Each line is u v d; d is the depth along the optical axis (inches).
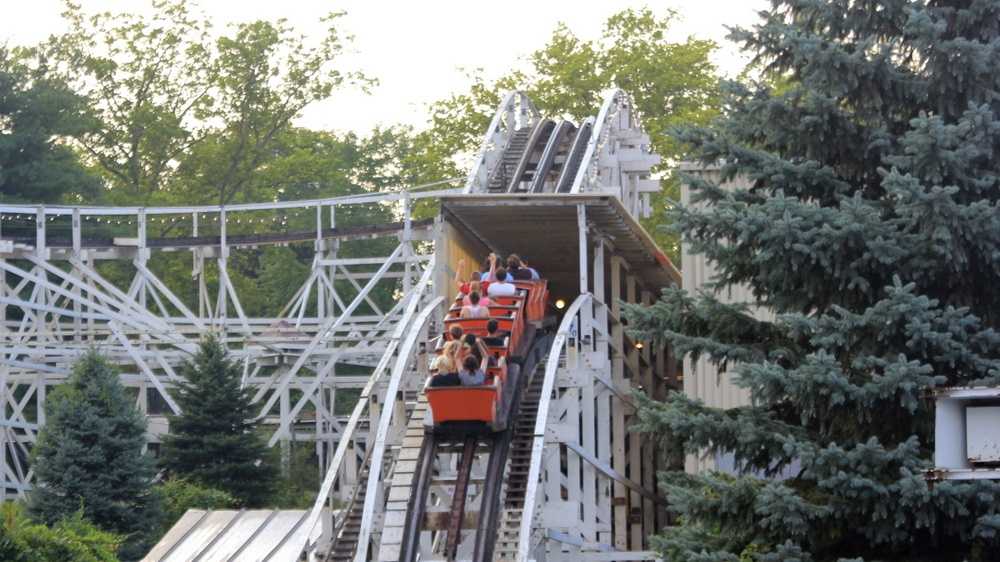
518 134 2576.3
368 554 1595.7
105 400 2170.3
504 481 1637.6
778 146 1309.1
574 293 2551.7
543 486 1697.8
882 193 1302.9
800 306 1275.8
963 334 1159.6
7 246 2679.6
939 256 1180.5
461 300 1825.8
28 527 1686.8
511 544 1546.5
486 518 1531.7
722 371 1299.2
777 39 1295.5
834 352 1220.5
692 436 1238.3
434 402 1590.8
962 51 1206.3
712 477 1245.1
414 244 4180.6
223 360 2493.8
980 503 1119.6
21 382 2910.9
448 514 1563.7
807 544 1229.7
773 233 1187.3
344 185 4343.0
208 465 2417.6
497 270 1849.2
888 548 1218.0
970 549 1191.6
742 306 1302.9
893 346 1191.6
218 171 4215.1
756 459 1252.5
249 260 4375.0
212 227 4160.9
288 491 2534.5
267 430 2957.7
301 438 2925.7
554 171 2486.5
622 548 2006.6
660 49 3754.9
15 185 3678.6
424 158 3710.6
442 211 1950.1
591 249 2155.5
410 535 1519.4
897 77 1243.2
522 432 1721.2
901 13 1267.2
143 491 2151.8
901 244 1190.9
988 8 1240.2
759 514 1221.1
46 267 2689.5
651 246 2114.9
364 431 3075.8
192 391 2468.0
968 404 756.6
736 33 1300.4
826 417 1220.5
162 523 2170.3
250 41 4192.9
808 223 1195.3
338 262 2886.3
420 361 1836.9
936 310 1163.9
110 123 4185.5
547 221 2034.9
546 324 1952.5
